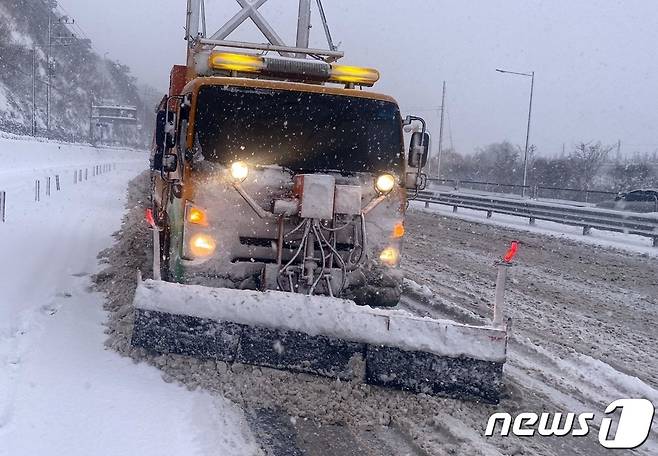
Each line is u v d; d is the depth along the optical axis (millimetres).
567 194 42781
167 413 4816
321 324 5344
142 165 59312
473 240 18859
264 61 7656
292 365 5406
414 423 4992
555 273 13703
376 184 6477
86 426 4527
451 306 8766
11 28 72000
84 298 7773
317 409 5078
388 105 6965
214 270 6238
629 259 16719
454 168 60625
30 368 5383
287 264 6074
